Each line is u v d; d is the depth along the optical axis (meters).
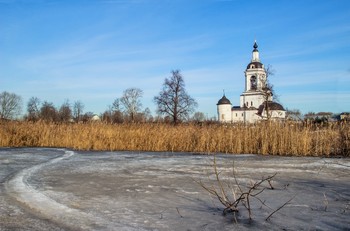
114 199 6.66
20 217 5.43
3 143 21.80
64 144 21.27
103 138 19.95
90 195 7.01
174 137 19.41
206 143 18.78
